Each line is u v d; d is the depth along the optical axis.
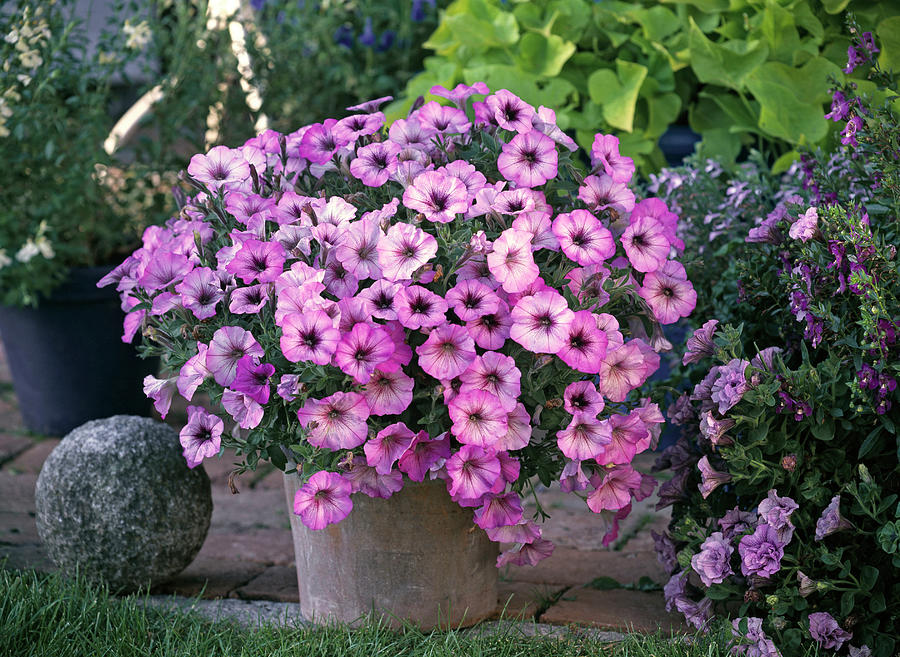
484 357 2.10
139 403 3.15
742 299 2.30
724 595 2.19
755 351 2.36
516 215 2.15
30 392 3.09
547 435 2.18
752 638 2.14
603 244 2.13
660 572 2.46
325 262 2.12
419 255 2.10
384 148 2.20
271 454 2.17
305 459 2.12
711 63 2.87
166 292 2.20
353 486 2.14
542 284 2.13
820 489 2.14
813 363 2.25
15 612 2.20
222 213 2.22
